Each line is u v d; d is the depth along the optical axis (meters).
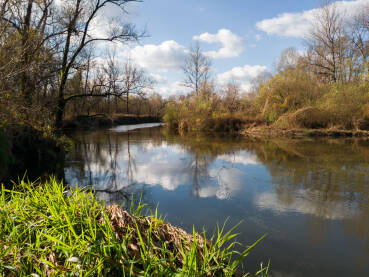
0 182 5.89
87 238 1.86
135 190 5.91
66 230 2.05
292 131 17.83
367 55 22.33
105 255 1.73
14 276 1.69
